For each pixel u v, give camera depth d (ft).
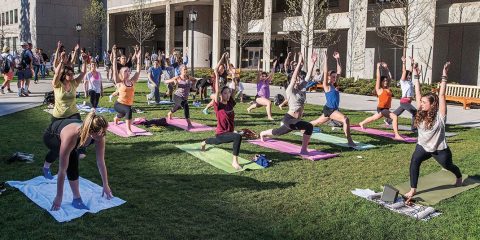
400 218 20.57
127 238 17.43
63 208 20.12
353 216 20.63
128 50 213.25
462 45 95.81
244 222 19.48
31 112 49.21
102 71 141.59
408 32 92.02
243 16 135.23
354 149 34.91
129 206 20.85
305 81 32.68
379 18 103.09
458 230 19.29
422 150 23.08
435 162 30.81
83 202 20.84
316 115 54.24
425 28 91.61
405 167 29.53
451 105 71.00
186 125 43.50
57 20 220.64
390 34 98.43
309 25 111.86
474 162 31.04
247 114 53.01
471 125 49.42
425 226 19.74
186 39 169.48
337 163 30.30
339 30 121.39
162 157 30.37
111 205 20.77
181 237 17.67
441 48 95.30
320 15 112.27
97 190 22.72
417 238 18.45
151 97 61.36
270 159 30.83
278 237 18.01
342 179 26.50
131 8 187.62
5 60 68.08
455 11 87.97
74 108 25.62
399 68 106.73
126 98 37.65
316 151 33.19
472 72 94.58
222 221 19.47
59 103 25.14
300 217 20.29
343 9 122.21
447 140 40.09
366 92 84.74
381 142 38.17
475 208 21.97
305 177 26.71
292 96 32.17
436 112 22.93
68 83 25.23
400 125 47.85
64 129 19.31
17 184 23.07
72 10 224.74
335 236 18.43
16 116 46.34
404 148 35.68
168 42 167.53
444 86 24.63
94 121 19.24
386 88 41.52
